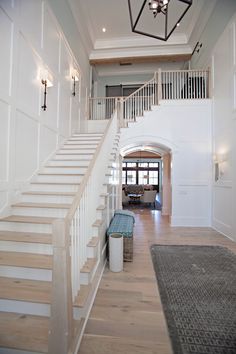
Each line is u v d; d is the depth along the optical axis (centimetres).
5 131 297
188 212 613
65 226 149
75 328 178
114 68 952
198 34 696
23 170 348
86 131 771
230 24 480
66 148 512
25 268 223
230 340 176
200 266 324
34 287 209
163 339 178
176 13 653
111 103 919
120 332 185
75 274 190
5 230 287
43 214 309
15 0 318
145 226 602
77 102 662
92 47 796
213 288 259
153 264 332
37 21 391
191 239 471
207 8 582
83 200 221
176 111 632
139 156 1423
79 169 418
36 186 370
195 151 621
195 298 238
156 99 685
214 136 589
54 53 474
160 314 211
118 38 782
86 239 237
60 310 147
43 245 249
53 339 148
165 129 634
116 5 630
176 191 619
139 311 215
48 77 420
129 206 1048
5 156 299
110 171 425
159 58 808
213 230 557
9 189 310
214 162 588
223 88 523
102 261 304
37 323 181
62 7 524
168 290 254
